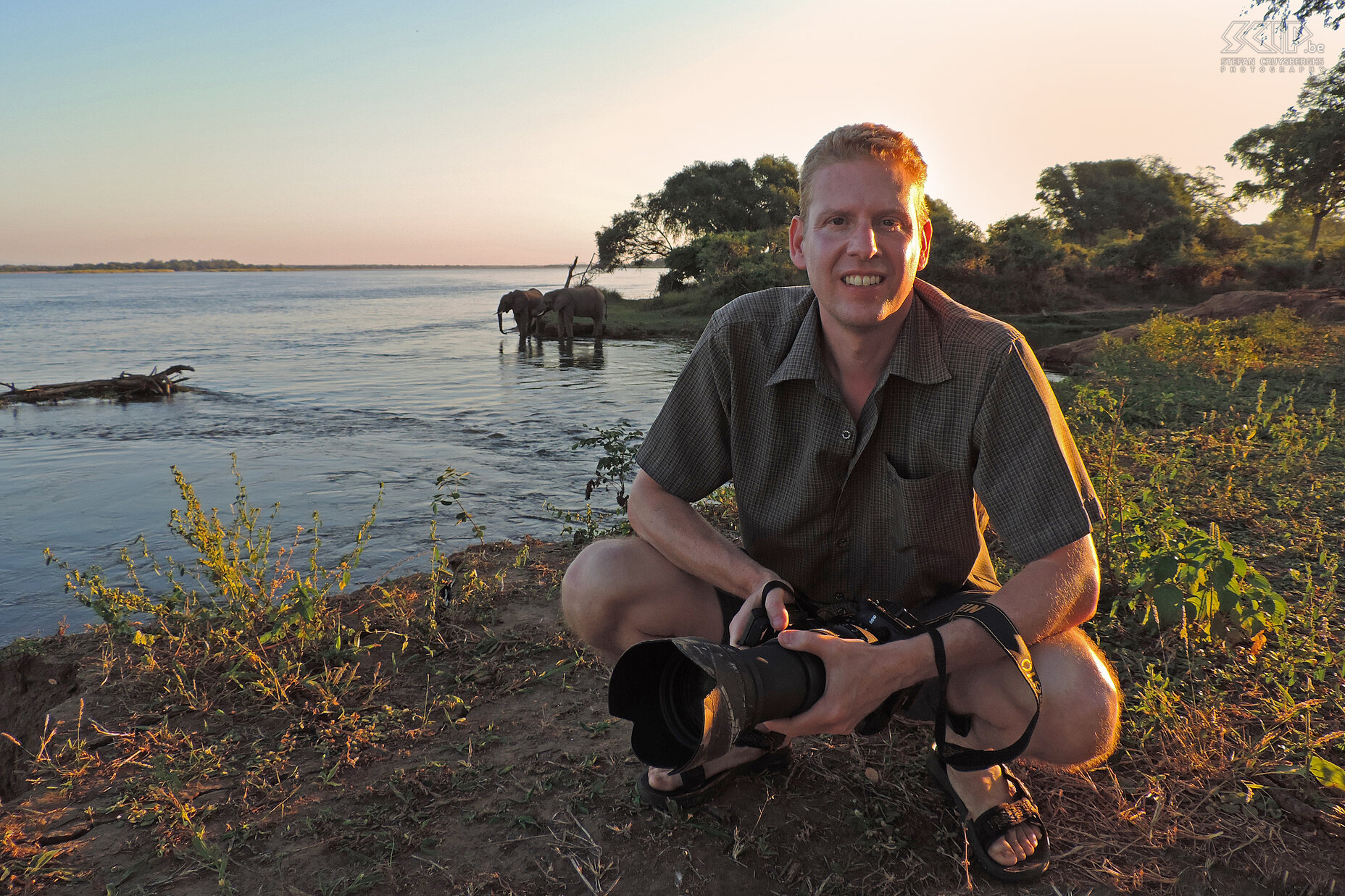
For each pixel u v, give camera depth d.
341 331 30.78
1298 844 1.74
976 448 1.62
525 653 2.75
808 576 1.83
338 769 2.10
